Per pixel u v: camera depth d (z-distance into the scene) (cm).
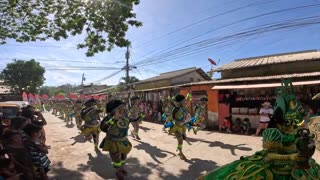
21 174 445
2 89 4966
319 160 795
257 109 1402
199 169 773
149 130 1566
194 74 3106
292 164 283
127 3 1006
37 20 1132
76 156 966
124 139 701
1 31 1152
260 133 1317
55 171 790
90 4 1015
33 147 556
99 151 1025
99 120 1045
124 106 707
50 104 4750
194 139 1214
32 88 5131
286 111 305
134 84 3416
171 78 2975
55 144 1191
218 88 1468
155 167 802
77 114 1664
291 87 317
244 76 1872
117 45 1066
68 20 1052
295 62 1684
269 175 283
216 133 1381
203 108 1416
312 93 1322
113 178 724
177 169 779
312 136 279
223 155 919
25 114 797
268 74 1778
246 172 289
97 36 1074
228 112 1486
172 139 1241
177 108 897
